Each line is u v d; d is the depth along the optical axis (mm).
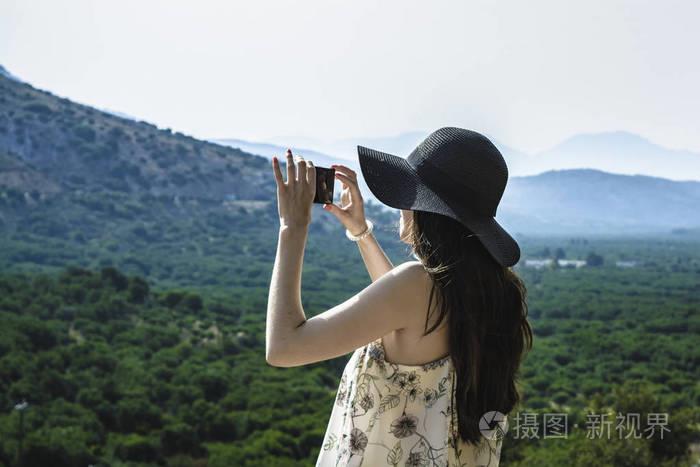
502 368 1596
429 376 1537
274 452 26188
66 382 30875
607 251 180625
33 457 22875
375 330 1476
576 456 14961
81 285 52438
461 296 1515
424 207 1548
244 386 35406
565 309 73125
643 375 42906
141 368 37125
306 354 1425
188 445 26469
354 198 1914
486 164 1580
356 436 1548
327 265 109812
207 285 93000
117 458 25031
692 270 131500
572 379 40281
